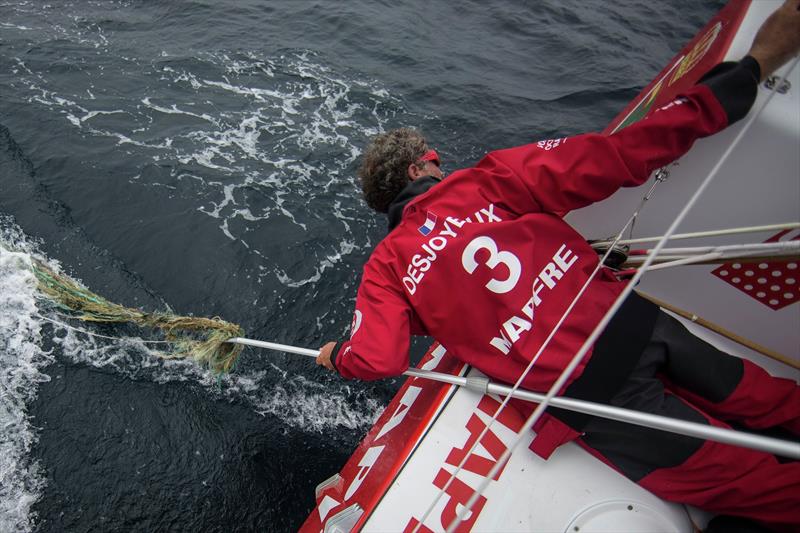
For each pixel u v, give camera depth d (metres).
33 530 2.64
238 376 3.39
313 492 2.93
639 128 1.80
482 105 6.42
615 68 7.46
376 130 5.78
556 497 1.84
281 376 3.44
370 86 6.41
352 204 4.80
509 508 1.83
